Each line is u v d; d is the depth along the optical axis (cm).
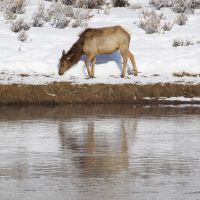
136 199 3112
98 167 3728
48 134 4762
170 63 7200
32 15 8769
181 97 6450
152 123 5256
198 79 6806
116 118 5491
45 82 6494
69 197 3142
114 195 3177
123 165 3775
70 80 6644
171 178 3488
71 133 4800
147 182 3403
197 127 5084
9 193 3212
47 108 6053
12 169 3678
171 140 4553
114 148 4266
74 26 8269
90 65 7088
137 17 8800
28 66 6981
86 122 5288
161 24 8531
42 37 7762
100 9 9300
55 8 8581
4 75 6725
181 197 3147
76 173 3584
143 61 7194
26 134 4759
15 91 6297
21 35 7606
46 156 4019
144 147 4306
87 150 4200
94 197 3142
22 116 5578
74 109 5991
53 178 3481
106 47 6838
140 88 6462
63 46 7512
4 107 6103
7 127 5044
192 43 7800
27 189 3281
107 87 6412
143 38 7969
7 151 4166
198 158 3972
